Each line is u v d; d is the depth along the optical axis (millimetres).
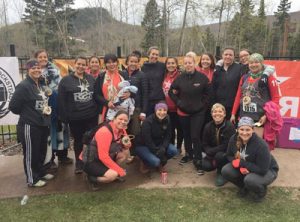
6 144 6848
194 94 5145
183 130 5543
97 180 4598
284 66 6398
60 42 33688
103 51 29203
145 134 5027
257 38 37812
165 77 5688
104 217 4016
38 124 4641
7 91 6398
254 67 4852
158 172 5309
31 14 34562
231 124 4867
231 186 4797
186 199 4434
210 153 4898
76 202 4371
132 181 4984
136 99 5336
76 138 5230
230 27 33344
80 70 4941
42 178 5020
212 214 4070
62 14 34906
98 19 30703
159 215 4043
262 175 4289
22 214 4102
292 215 4062
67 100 4980
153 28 29953
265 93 4895
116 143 4699
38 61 4844
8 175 5238
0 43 33156
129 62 5363
